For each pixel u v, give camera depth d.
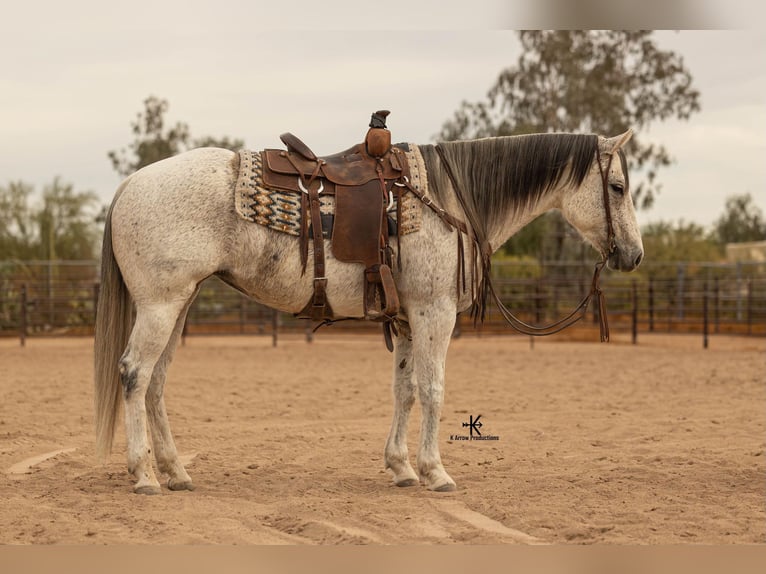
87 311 19.56
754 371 13.05
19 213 28.47
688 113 28.91
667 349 17.70
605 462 6.10
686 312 24.73
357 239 4.95
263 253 4.90
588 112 28.91
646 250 31.30
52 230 28.27
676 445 6.78
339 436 7.31
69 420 7.96
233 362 14.41
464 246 5.21
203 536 4.07
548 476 5.57
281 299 5.04
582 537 4.14
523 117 29.08
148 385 5.07
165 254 4.78
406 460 5.39
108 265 5.01
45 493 5.01
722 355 16.14
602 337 5.57
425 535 4.14
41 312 19.55
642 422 8.09
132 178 4.99
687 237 32.38
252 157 5.00
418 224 5.04
